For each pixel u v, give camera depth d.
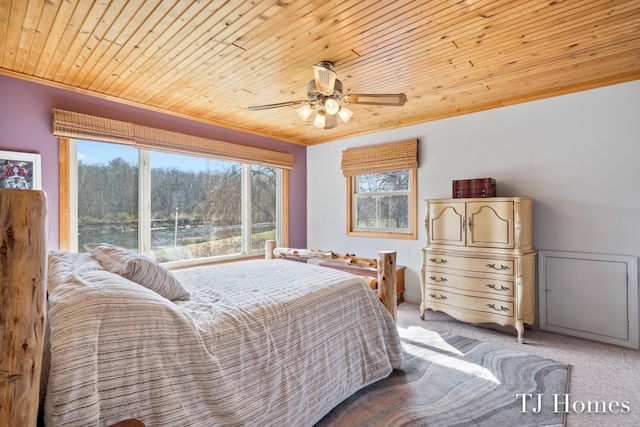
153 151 3.66
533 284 3.20
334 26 2.01
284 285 2.11
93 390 1.03
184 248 3.96
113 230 3.35
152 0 1.74
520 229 3.01
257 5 1.79
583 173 3.03
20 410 0.87
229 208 4.45
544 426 1.79
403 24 1.99
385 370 2.22
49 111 2.85
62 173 2.92
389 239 4.44
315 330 1.84
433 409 1.95
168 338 1.25
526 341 2.96
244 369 1.45
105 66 2.55
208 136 4.08
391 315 2.46
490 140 3.58
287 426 1.57
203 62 2.49
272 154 4.83
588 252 3.00
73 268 1.60
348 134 4.79
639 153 2.77
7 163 2.62
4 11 1.83
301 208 5.36
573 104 3.08
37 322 0.90
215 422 1.31
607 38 2.17
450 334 3.16
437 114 3.85
